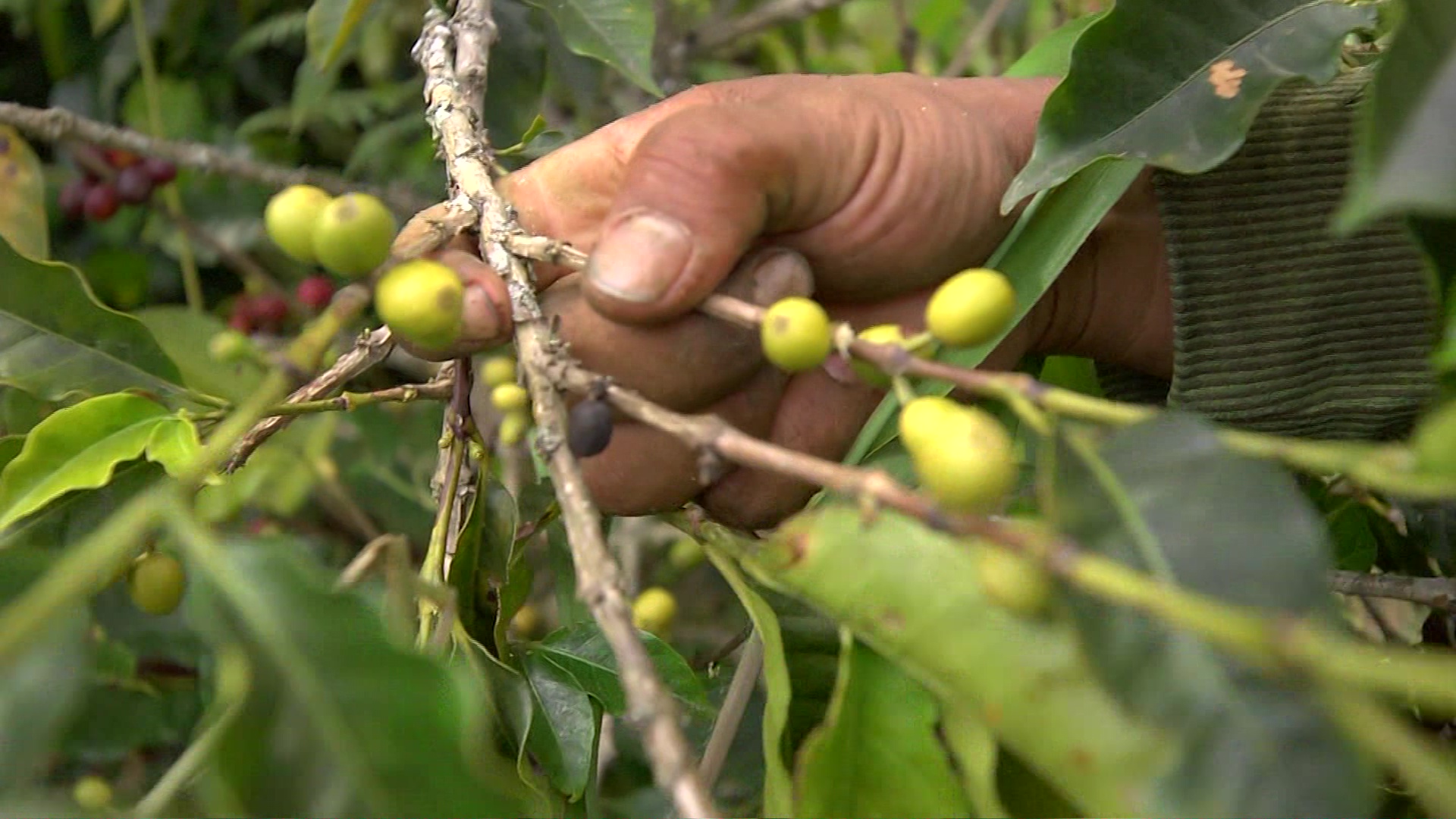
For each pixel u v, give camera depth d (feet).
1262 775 0.96
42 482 1.28
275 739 1.01
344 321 1.13
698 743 1.63
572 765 1.38
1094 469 1.04
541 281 1.44
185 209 3.13
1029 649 1.03
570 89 2.18
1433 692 0.93
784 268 1.36
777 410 1.44
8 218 1.94
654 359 1.32
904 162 1.39
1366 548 1.72
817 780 1.10
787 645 1.28
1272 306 1.48
